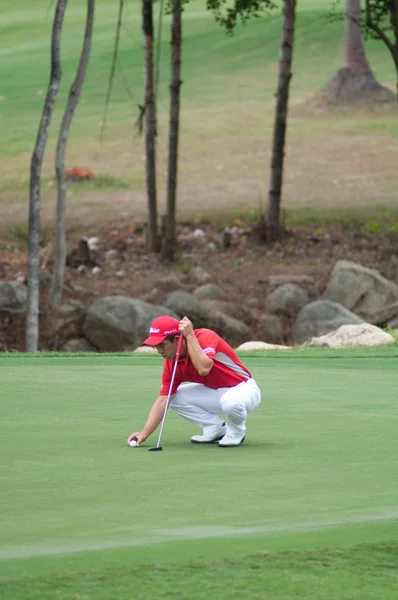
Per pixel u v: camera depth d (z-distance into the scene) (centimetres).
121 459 1878
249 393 2055
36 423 2339
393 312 7362
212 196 9644
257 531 1298
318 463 1834
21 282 7569
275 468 1781
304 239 8612
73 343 6712
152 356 4247
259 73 14100
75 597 1034
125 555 1181
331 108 12256
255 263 8169
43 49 15550
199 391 2095
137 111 12450
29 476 1697
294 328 7081
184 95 13212
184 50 15238
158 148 11088
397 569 1138
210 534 1280
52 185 9950
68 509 1436
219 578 1098
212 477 1692
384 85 13088
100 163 10631
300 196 9594
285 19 8131
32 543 1238
